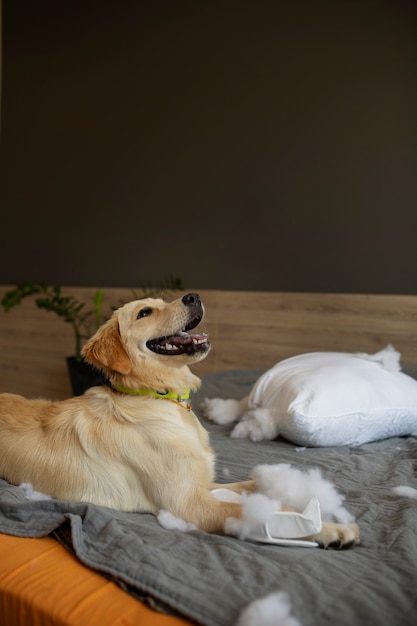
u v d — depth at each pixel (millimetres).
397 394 2213
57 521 1289
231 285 3598
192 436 1582
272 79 3383
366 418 2107
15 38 4535
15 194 4621
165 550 1191
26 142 4520
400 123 3010
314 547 1276
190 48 3676
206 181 3662
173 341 1743
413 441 2195
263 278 3479
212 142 3621
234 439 2229
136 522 1367
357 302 3086
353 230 3174
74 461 1532
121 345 1622
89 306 4156
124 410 1564
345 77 3156
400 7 2979
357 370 2250
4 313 4648
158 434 1514
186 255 3771
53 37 4312
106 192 4113
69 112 4266
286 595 988
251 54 3447
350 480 1755
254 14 3424
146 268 3959
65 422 1605
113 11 4000
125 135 3996
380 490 1647
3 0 4586
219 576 1077
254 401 2354
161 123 3828
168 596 1007
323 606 983
